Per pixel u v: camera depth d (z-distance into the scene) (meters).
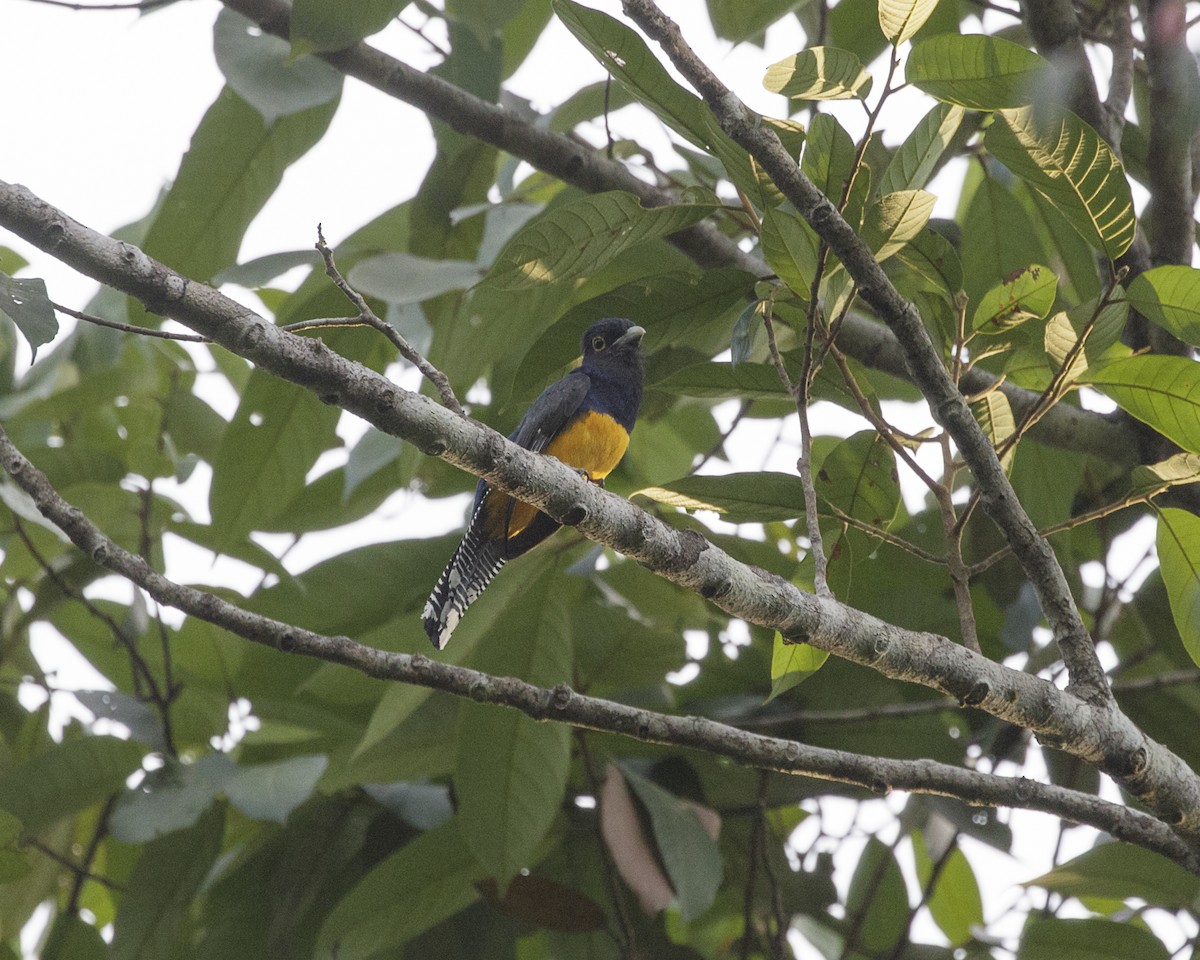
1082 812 7.73
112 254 5.75
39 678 13.38
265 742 12.45
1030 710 7.28
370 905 11.10
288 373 6.15
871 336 10.80
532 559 10.30
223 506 11.84
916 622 12.05
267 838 12.47
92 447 14.37
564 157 10.96
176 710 12.35
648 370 12.05
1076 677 7.54
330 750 12.27
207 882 12.34
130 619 12.04
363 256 12.63
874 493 8.19
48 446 12.28
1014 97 6.95
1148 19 9.88
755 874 11.88
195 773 10.80
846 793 12.41
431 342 11.73
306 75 10.14
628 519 6.98
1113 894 9.54
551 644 10.84
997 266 12.05
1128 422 10.95
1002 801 7.72
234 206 11.30
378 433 12.33
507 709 10.50
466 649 10.39
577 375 11.95
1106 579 11.97
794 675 8.09
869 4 12.59
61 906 14.27
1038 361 8.52
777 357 7.76
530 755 10.49
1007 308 7.89
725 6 9.91
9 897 12.50
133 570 7.07
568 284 11.72
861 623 7.20
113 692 10.96
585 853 12.62
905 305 6.98
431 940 12.52
